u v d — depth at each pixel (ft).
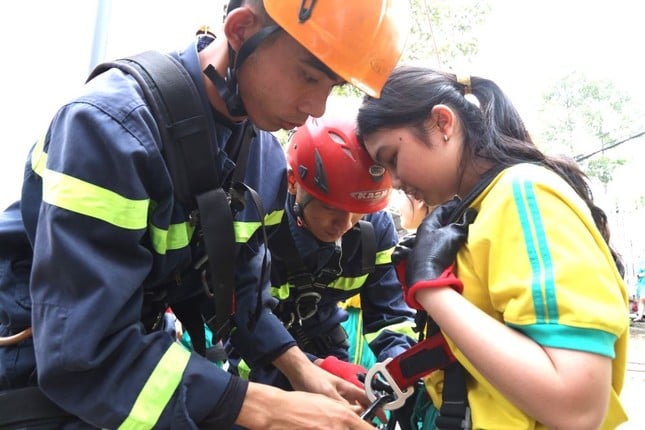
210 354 6.64
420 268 3.70
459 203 4.13
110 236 3.24
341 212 5.90
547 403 3.08
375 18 3.76
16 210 3.93
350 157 5.60
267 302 5.24
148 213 3.60
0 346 3.71
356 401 4.90
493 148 4.04
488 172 4.00
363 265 6.40
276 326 5.18
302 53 3.61
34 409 3.54
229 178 4.25
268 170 4.95
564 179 3.99
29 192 3.66
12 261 3.80
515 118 4.36
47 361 3.07
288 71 3.68
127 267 3.33
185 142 3.63
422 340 4.35
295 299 6.23
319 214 5.90
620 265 4.17
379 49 3.82
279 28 3.59
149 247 3.70
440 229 3.91
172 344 3.49
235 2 3.91
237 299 5.01
